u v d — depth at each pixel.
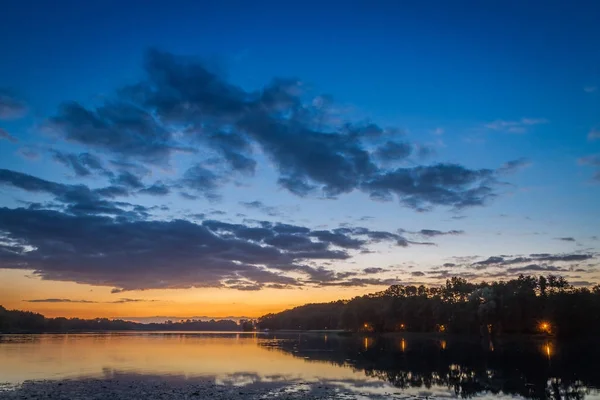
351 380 47.75
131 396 37.84
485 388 43.12
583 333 132.12
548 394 40.19
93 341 143.50
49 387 42.22
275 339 176.00
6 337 181.00
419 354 85.06
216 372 54.16
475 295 164.88
